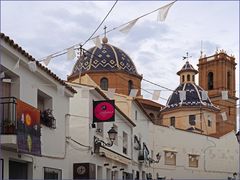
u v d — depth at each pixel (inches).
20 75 597.6
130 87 1676.9
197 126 2027.6
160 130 1659.7
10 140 529.0
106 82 1654.8
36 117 604.7
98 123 941.2
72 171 832.3
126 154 1170.0
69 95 772.6
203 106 2046.0
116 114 1048.2
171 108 2070.6
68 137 772.6
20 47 568.7
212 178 1825.8
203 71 2647.6
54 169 701.3
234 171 1921.8
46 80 676.1
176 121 2054.6
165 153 1665.8
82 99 869.8
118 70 1653.5
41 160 653.9
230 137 1941.4
